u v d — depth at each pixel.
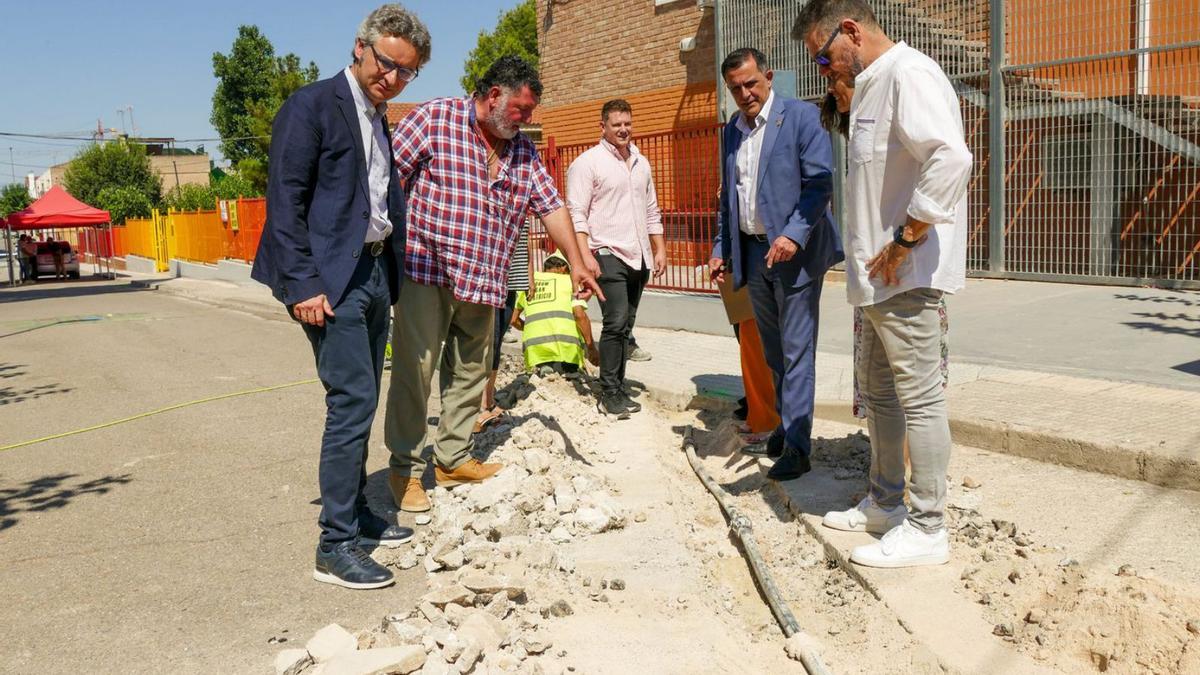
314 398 8.72
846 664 3.52
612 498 5.32
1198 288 10.07
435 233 5.02
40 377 10.86
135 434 7.53
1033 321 8.97
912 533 4.06
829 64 3.99
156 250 36.59
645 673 3.46
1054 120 11.23
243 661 3.59
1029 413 5.71
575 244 5.54
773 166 5.27
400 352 5.09
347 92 4.28
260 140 44.91
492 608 3.81
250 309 18.70
